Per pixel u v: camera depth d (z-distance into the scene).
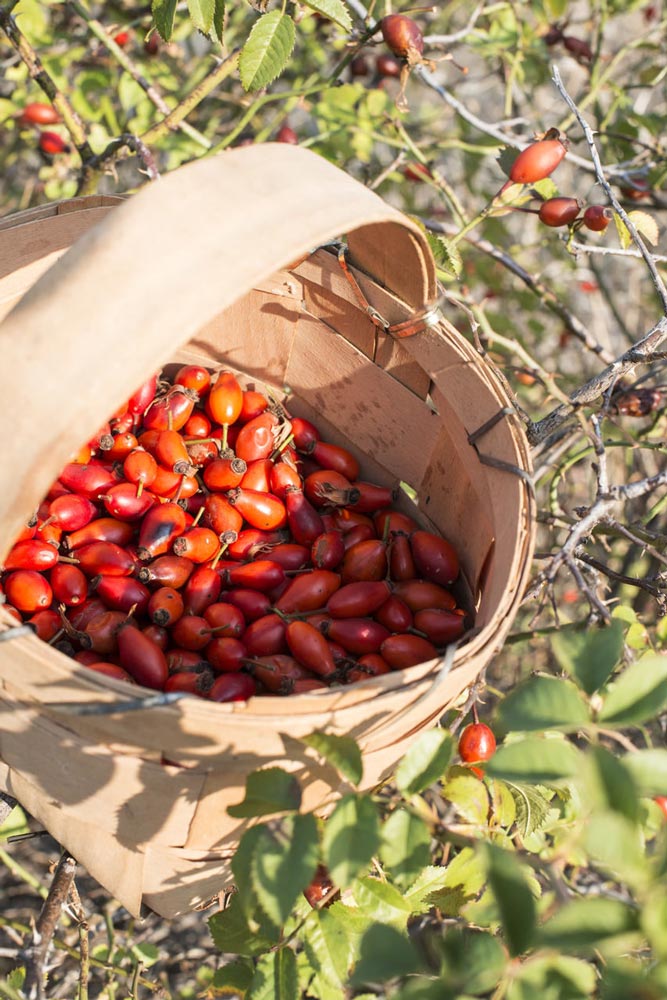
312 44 2.54
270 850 0.81
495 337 1.88
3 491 0.85
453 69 3.92
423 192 3.26
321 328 1.48
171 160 2.30
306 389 1.57
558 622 1.64
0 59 2.94
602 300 3.26
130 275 0.84
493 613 1.05
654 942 0.60
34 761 0.99
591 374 2.99
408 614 1.33
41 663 0.87
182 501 1.48
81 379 0.83
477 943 0.69
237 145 2.22
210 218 0.88
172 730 0.88
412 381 1.41
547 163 1.44
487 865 0.65
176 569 1.34
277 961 0.98
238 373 1.60
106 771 0.95
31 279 1.25
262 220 0.89
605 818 0.63
